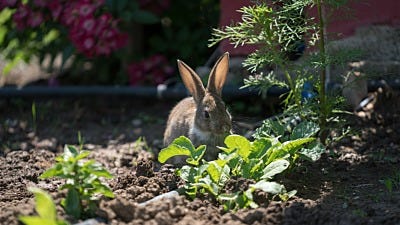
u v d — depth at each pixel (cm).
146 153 723
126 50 962
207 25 953
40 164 680
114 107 917
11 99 924
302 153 564
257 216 487
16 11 910
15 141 785
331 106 629
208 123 638
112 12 913
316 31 620
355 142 702
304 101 640
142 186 567
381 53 763
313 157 561
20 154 699
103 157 717
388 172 620
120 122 863
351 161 648
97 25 888
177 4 974
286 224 481
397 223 489
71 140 791
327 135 667
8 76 1053
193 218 484
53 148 758
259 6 588
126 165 689
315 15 689
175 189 550
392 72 744
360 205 529
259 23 585
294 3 584
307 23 621
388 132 724
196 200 511
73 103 928
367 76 661
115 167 683
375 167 633
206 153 648
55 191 584
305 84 680
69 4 906
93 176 481
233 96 813
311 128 582
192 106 689
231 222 479
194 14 974
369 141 703
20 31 931
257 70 755
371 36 786
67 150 488
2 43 955
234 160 545
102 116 885
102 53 909
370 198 550
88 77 1008
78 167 478
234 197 504
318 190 575
